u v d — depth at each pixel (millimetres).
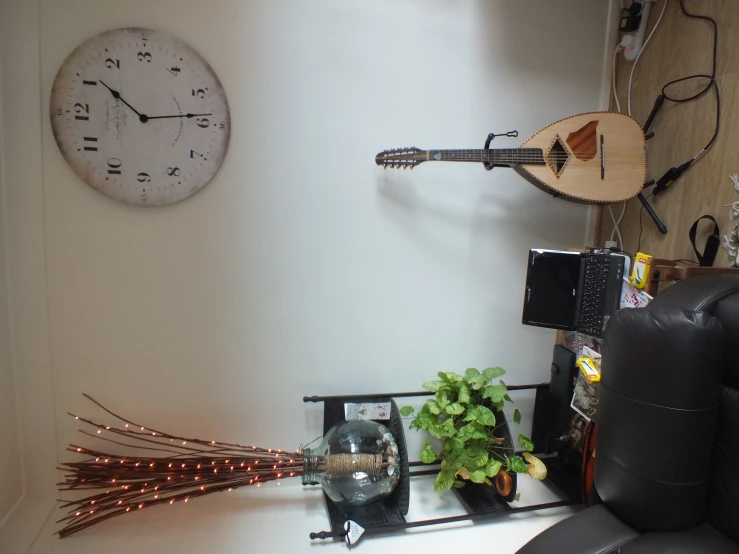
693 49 1480
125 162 1341
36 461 1414
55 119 1279
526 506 1501
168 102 1345
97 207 1361
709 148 1431
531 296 1515
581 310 1449
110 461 1354
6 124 1271
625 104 1742
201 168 1394
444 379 1586
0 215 1283
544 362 1854
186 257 1445
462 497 1535
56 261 1357
